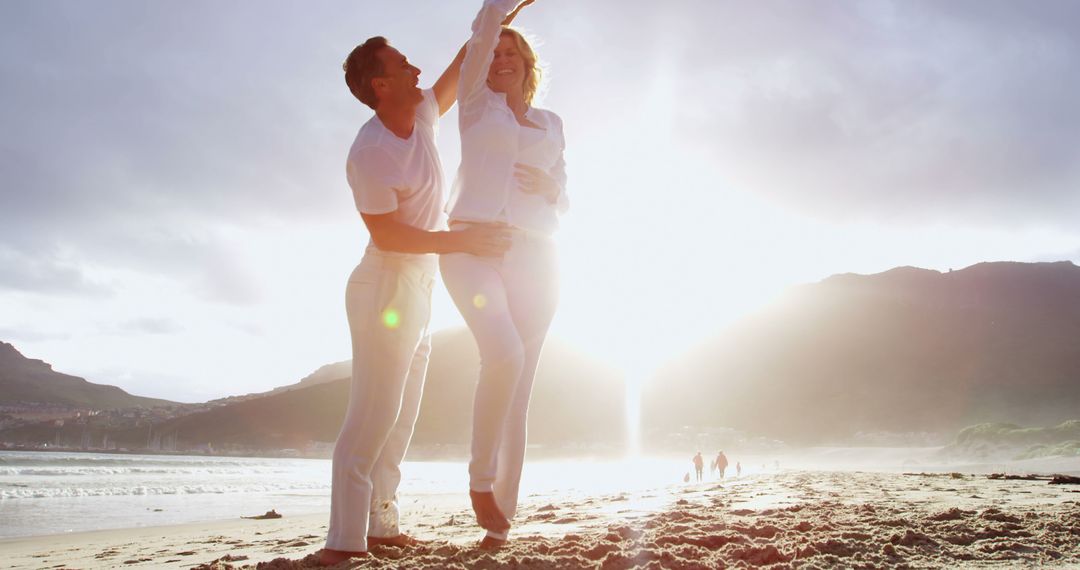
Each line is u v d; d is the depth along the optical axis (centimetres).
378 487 326
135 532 1228
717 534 332
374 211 287
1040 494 657
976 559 286
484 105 307
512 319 310
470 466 302
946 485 860
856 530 346
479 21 309
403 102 299
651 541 318
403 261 297
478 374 297
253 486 3619
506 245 296
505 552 293
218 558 507
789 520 403
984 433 8744
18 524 1512
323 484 3959
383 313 294
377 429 296
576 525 458
